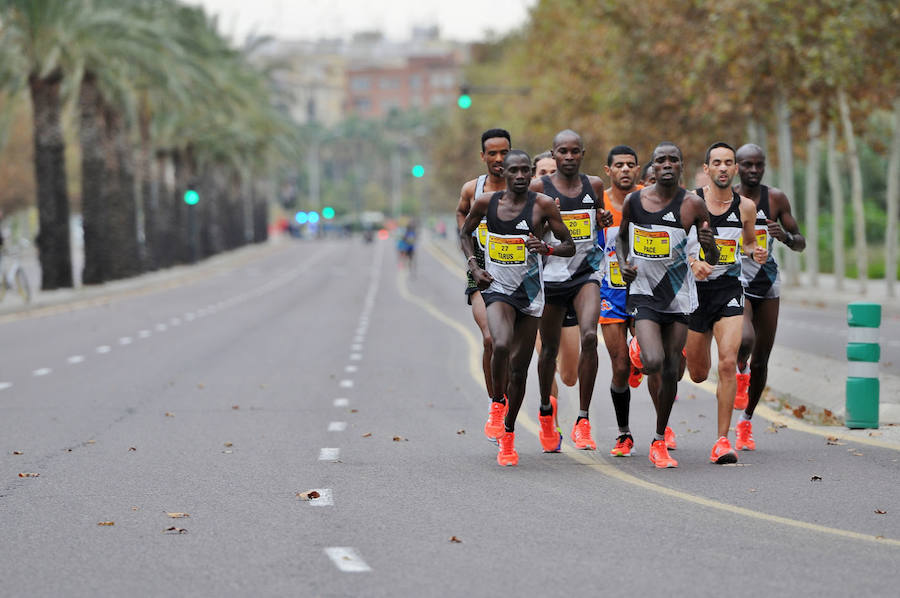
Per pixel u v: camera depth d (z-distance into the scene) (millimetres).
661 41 158000
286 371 72875
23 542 30062
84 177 180625
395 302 151375
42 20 153375
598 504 33906
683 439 45906
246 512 33375
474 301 44562
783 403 54844
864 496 34812
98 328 109875
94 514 33344
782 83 143000
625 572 26516
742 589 25094
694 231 39406
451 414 54094
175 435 48281
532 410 53812
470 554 28328
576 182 40781
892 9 126875
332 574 26625
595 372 42188
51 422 52156
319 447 45062
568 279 40781
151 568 27328
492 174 42750
